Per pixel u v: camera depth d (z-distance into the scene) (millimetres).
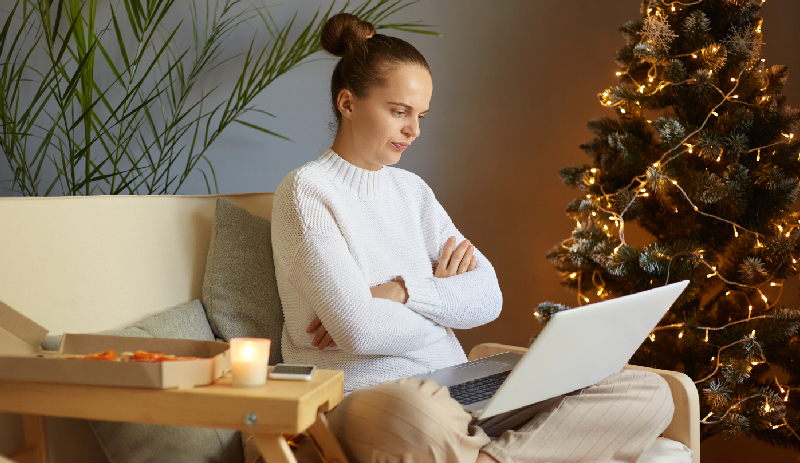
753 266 1646
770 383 1824
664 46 1720
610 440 1090
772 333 1652
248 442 1067
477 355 1560
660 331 1812
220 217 1307
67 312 1038
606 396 1099
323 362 1222
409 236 1413
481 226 2338
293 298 1239
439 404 939
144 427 976
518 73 2316
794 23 2182
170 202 1274
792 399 1804
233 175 2178
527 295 2379
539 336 885
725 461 2254
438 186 2307
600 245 1757
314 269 1159
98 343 891
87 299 1071
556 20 2314
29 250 1009
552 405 1093
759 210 1750
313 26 2168
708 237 1848
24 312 979
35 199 1046
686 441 1224
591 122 1949
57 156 2076
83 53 1767
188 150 2145
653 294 1077
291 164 2199
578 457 1066
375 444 928
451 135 2303
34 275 1006
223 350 860
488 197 2334
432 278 1303
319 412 881
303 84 2182
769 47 2205
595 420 1078
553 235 2367
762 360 1695
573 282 1960
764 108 1729
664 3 1799
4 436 863
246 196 1463
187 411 750
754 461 2205
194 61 2109
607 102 1856
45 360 766
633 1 2303
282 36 2162
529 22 2307
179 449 1000
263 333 1271
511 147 2332
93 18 1799
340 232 1259
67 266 1056
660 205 1886
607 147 1896
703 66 1723
